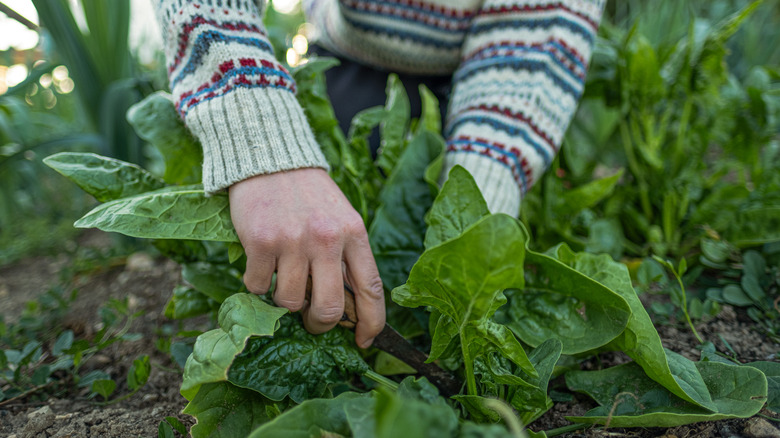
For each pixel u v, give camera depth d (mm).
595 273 831
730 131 1358
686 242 1313
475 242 538
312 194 717
